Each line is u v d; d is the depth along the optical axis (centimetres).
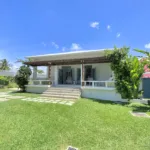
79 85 1642
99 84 1386
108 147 456
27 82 1767
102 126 621
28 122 645
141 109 945
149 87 1455
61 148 445
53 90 1466
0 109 852
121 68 1168
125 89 1152
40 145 458
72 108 902
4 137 505
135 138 518
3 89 2131
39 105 960
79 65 1750
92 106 970
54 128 590
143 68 1155
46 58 1873
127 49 1191
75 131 567
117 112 842
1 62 3953
